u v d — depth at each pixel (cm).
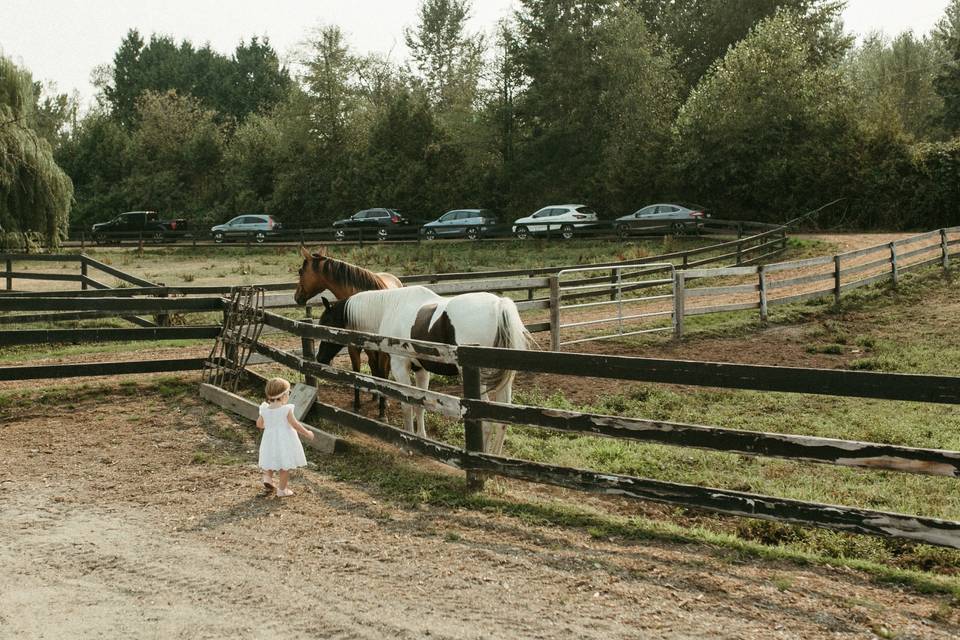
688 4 5512
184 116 6638
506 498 635
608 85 4447
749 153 3772
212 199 6103
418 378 819
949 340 1412
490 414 627
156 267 3300
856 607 435
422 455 681
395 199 5034
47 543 555
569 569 497
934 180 3422
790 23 3906
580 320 1678
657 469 780
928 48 5888
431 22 7019
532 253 3198
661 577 482
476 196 5022
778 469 788
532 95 4606
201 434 838
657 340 1466
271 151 5734
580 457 820
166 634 427
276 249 3928
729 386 514
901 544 581
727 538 543
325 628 430
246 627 433
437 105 6378
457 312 734
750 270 1608
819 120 3688
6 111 3045
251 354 1025
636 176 4166
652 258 2188
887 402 1038
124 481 692
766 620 424
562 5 4575
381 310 834
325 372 817
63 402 968
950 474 438
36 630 432
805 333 1523
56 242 3225
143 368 1008
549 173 4694
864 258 2277
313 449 784
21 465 737
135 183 6272
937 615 423
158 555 533
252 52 9000
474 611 444
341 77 5503
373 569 504
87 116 7106
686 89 5125
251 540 557
